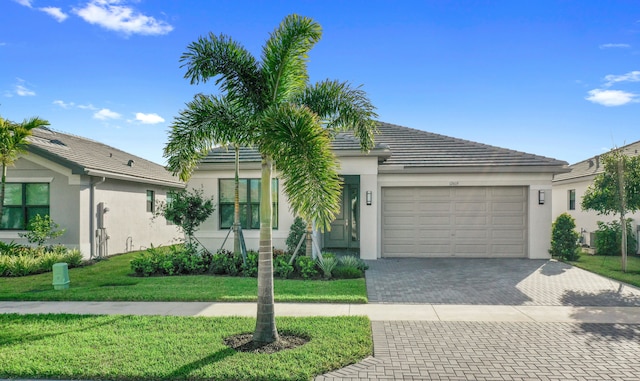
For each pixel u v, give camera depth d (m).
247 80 6.58
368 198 14.66
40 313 7.86
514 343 6.14
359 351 5.70
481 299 8.98
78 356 5.54
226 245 14.63
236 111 6.64
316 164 5.47
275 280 10.92
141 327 6.84
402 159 15.63
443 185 15.12
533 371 5.14
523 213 15.08
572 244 14.41
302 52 6.69
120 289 9.88
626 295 9.33
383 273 12.09
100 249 16.02
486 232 15.16
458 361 5.45
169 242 22.61
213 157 14.82
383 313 7.85
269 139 5.64
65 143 17.95
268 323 6.15
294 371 5.05
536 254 14.85
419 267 13.14
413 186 15.27
